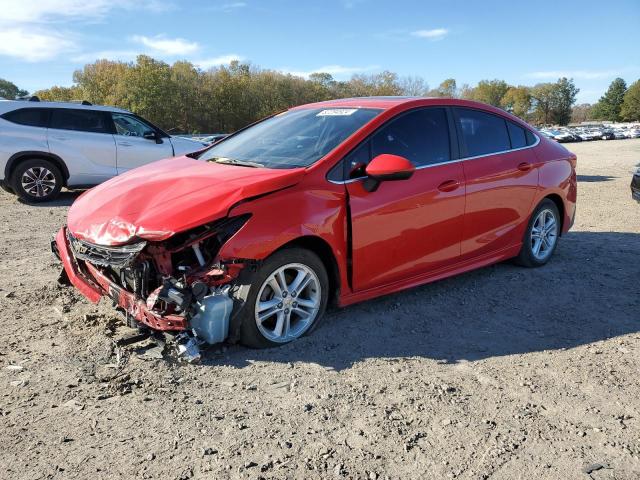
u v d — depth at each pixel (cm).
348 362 339
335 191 363
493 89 12862
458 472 240
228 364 331
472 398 301
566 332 394
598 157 2756
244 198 326
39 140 945
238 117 7350
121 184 391
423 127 430
